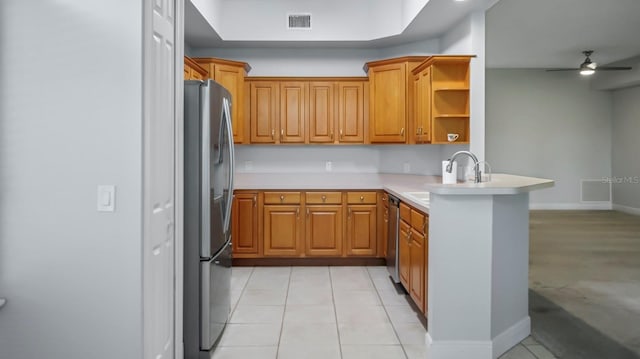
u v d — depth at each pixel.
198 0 3.89
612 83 8.30
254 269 4.69
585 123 9.00
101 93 1.84
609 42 6.52
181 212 2.43
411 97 4.71
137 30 1.83
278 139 5.09
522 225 2.86
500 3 4.73
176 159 2.36
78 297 1.86
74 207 1.85
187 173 2.58
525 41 6.42
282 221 4.76
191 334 2.59
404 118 4.71
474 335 2.59
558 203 9.08
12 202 1.85
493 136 8.89
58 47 1.84
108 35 1.83
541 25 5.57
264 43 5.06
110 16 1.83
